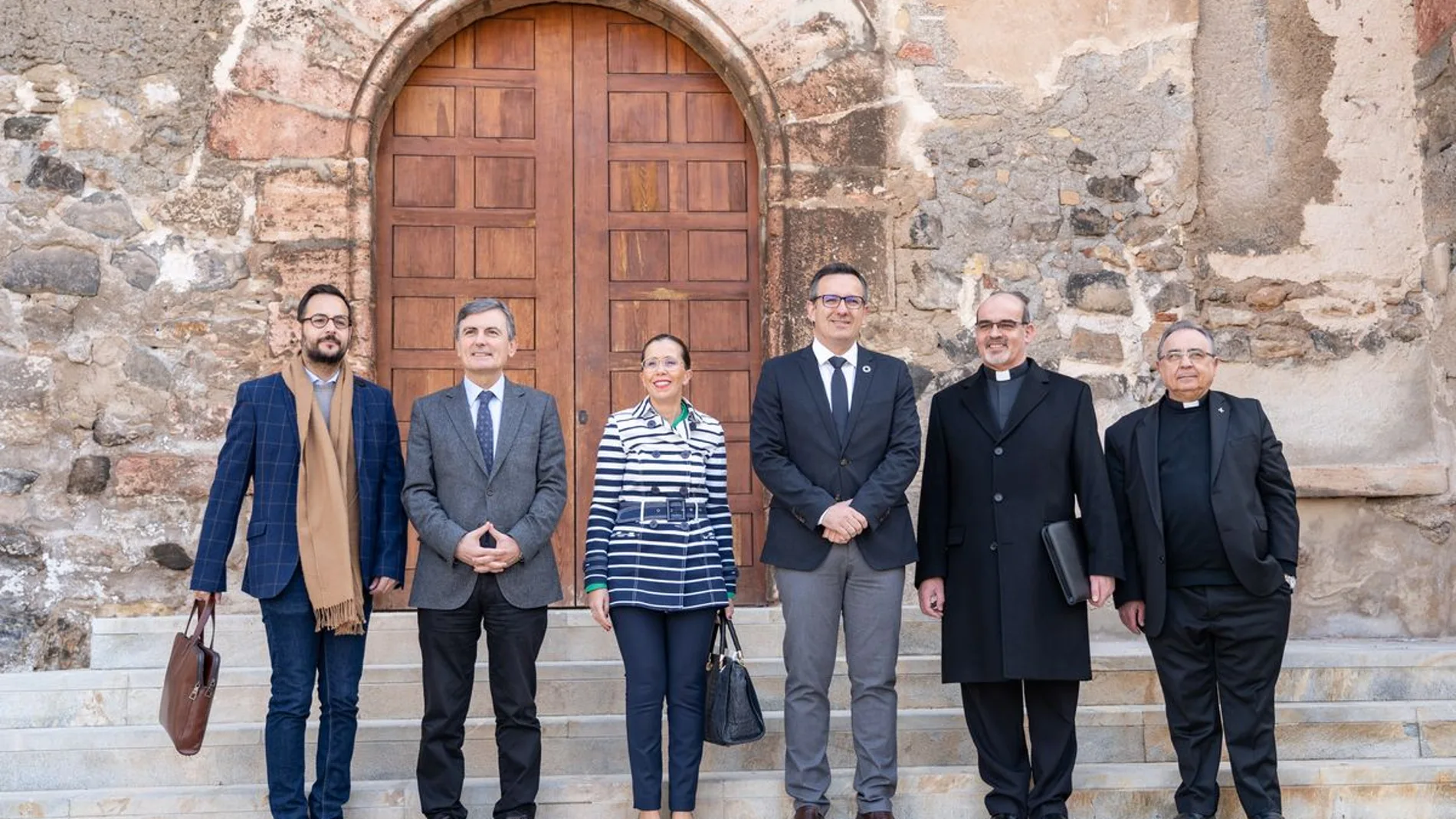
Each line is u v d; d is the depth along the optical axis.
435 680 3.47
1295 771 3.79
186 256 4.86
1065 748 3.58
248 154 4.92
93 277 4.80
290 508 3.51
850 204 5.21
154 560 4.71
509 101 5.31
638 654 3.47
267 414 3.56
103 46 4.89
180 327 4.82
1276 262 5.40
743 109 5.39
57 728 3.95
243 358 4.84
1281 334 5.36
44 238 4.79
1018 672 3.49
